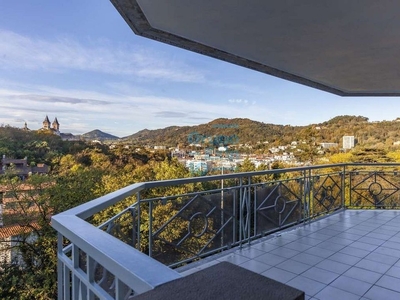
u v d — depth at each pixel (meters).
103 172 12.83
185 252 2.64
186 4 2.10
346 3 2.02
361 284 2.30
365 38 2.62
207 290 0.57
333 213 4.54
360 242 3.24
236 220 3.13
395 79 4.02
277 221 3.62
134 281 0.63
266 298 0.54
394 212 4.59
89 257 0.85
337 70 3.63
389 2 1.99
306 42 2.76
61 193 11.77
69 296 1.06
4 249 10.80
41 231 11.21
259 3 2.06
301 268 2.58
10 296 10.12
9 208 11.05
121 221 1.97
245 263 2.69
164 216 2.49
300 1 2.01
